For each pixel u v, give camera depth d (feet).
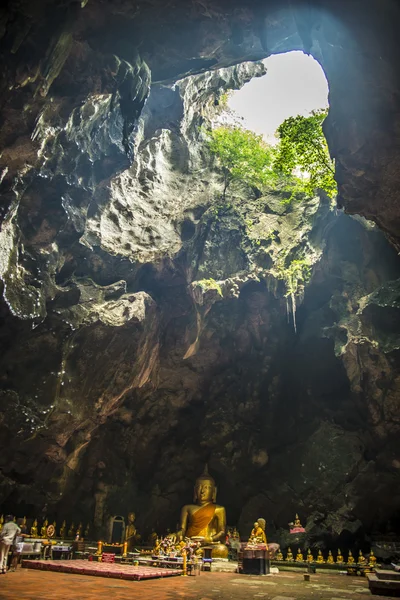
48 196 53.78
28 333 59.77
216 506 81.46
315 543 78.48
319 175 66.44
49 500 74.90
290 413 90.68
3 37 33.47
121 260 69.77
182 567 52.80
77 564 49.98
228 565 62.13
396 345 70.95
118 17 40.11
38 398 62.39
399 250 47.47
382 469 78.69
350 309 78.38
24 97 37.32
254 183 82.79
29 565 48.01
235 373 92.94
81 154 52.90
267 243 79.41
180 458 91.91
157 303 79.87
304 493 82.99
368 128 38.55
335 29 37.35
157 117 65.21
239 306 86.58
